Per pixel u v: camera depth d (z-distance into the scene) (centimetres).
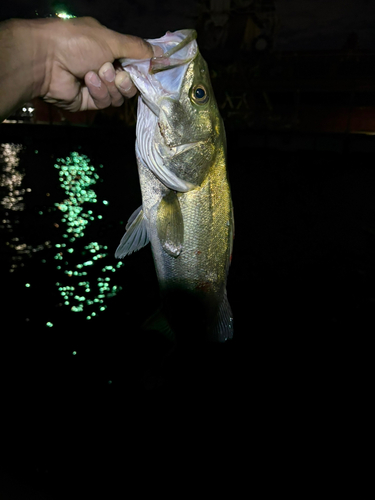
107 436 62
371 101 574
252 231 181
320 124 598
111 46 33
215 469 58
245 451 62
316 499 55
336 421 68
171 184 38
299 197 264
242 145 521
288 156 488
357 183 324
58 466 56
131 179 293
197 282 41
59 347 81
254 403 71
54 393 69
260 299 110
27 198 215
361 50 577
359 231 181
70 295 102
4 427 62
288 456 61
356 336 91
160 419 66
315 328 95
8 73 29
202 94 38
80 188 252
